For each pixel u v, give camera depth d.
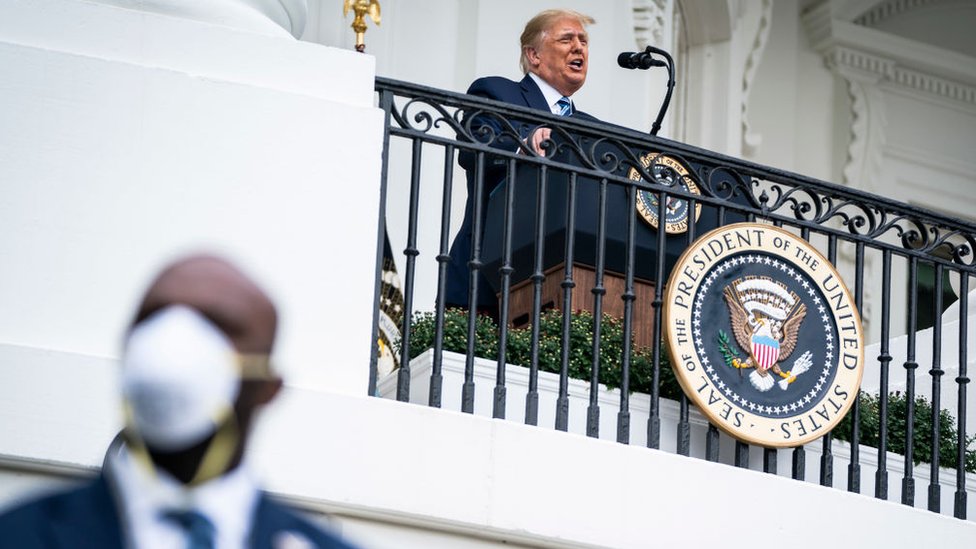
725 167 9.32
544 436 8.17
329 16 13.77
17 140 7.89
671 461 8.45
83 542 4.17
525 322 9.90
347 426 7.82
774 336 9.13
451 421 8.00
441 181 13.85
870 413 10.00
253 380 4.25
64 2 8.16
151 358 4.19
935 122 18.30
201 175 8.05
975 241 9.93
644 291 9.80
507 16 14.37
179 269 4.28
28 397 7.46
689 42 16.77
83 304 7.79
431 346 9.20
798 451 9.14
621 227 9.66
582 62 11.02
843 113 17.91
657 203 9.59
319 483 7.71
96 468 7.42
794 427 9.05
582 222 9.62
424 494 7.88
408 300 8.47
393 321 11.24
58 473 7.48
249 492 4.27
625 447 8.34
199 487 4.21
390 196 13.59
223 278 4.27
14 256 7.78
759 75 17.64
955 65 18.25
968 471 10.34
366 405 7.87
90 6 8.18
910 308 9.70
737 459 9.02
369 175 8.27
